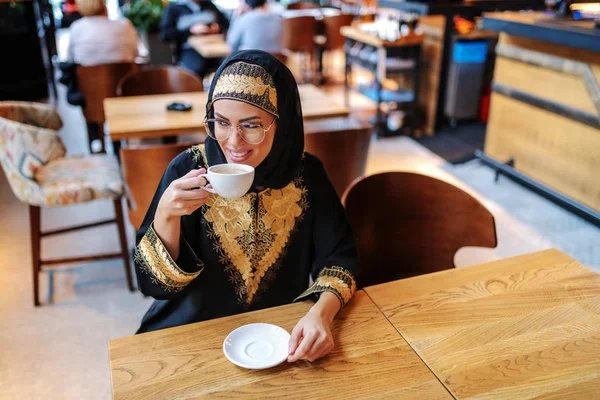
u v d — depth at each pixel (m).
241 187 1.05
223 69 1.19
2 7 5.48
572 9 3.49
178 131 2.61
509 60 3.71
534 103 3.52
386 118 4.92
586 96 3.10
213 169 1.09
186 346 1.10
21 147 2.30
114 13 8.87
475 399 0.98
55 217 3.44
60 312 2.47
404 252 1.77
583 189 3.26
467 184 3.90
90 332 2.33
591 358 1.08
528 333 1.16
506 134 3.88
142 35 6.15
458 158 4.41
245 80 1.15
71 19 8.08
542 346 1.12
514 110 3.75
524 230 3.24
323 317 1.16
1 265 2.85
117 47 4.00
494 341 1.13
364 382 1.01
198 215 1.27
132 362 1.05
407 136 4.98
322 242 1.38
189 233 1.27
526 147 3.69
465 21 4.79
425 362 1.07
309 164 1.38
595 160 3.12
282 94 1.21
